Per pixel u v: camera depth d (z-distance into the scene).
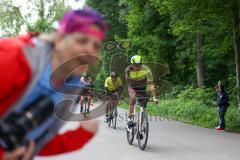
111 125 15.47
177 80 30.52
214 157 9.77
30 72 2.08
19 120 2.03
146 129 10.42
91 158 9.42
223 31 18.52
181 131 14.71
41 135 2.29
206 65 28.69
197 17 17.41
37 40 2.17
